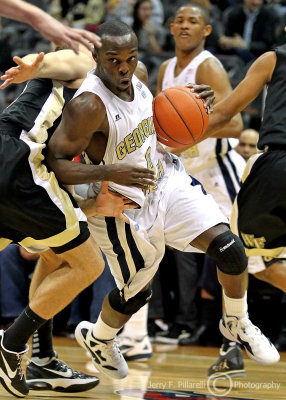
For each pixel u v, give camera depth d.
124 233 6.25
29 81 6.25
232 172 9.36
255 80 7.01
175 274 11.20
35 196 5.72
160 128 6.24
